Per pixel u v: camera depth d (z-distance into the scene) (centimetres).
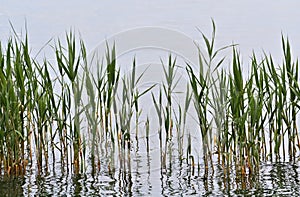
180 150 1474
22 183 1352
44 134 1472
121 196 1281
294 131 1499
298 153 1528
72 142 1514
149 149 1579
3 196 1279
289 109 1501
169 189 1315
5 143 1480
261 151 1543
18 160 1396
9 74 1384
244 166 1368
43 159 1523
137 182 1360
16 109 1384
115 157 1508
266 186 1309
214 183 1341
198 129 1694
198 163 1431
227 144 1377
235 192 1284
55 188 1324
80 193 1297
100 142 1558
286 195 1255
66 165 1470
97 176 1396
